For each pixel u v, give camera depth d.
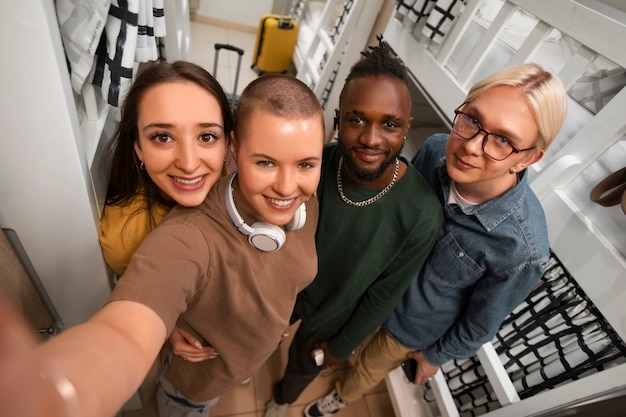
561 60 1.07
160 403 0.97
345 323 1.00
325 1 3.11
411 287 0.94
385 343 1.08
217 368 0.72
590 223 0.75
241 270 0.57
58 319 0.86
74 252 0.68
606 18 0.67
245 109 0.47
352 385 1.25
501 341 0.99
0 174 0.54
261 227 0.54
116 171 0.64
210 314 0.60
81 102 0.72
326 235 0.81
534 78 0.60
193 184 0.53
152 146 0.50
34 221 0.61
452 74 1.13
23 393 0.17
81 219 0.62
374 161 0.67
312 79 2.33
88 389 0.27
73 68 0.55
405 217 0.73
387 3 1.68
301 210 0.60
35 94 0.46
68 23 0.50
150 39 0.78
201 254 0.50
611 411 0.57
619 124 0.68
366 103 0.61
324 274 0.88
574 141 0.77
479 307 0.81
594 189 0.74
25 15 0.40
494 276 0.77
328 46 2.15
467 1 1.03
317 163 0.49
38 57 0.43
